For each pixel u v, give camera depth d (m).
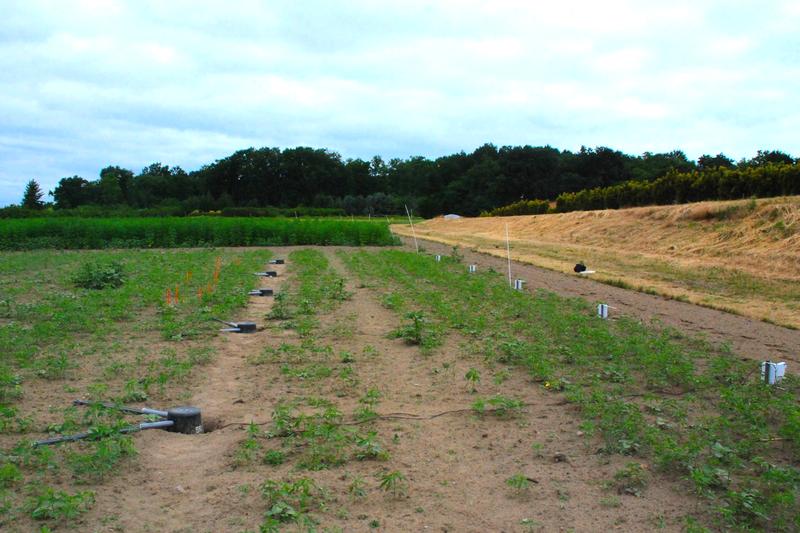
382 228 40.34
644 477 5.78
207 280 19.09
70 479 5.69
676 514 5.15
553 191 92.38
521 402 7.80
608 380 8.87
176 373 8.93
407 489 5.57
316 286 18.72
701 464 5.93
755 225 22.94
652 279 19.73
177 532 4.84
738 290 17.03
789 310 14.18
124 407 7.54
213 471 5.95
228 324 12.58
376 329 12.55
